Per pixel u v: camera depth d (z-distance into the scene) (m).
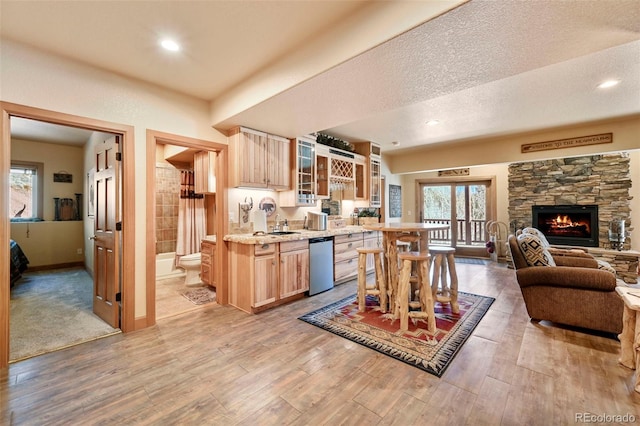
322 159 4.57
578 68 2.46
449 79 2.20
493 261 6.18
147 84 2.80
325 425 1.52
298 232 3.93
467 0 1.39
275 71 2.42
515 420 1.54
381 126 4.33
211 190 4.23
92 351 2.32
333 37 1.97
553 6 1.41
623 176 4.94
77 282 4.43
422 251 2.96
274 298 3.31
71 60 2.36
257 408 1.66
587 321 2.56
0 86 2.06
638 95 3.06
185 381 1.92
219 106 3.14
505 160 5.01
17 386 1.86
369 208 5.59
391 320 2.93
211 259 3.99
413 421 1.54
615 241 4.83
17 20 1.87
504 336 2.54
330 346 2.39
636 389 1.76
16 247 4.48
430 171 6.51
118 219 2.73
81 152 5.75
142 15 1.83
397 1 1.65
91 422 1.55
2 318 2.09
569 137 4.39
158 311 3.23
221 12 1.81
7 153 2.11
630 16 1.48
